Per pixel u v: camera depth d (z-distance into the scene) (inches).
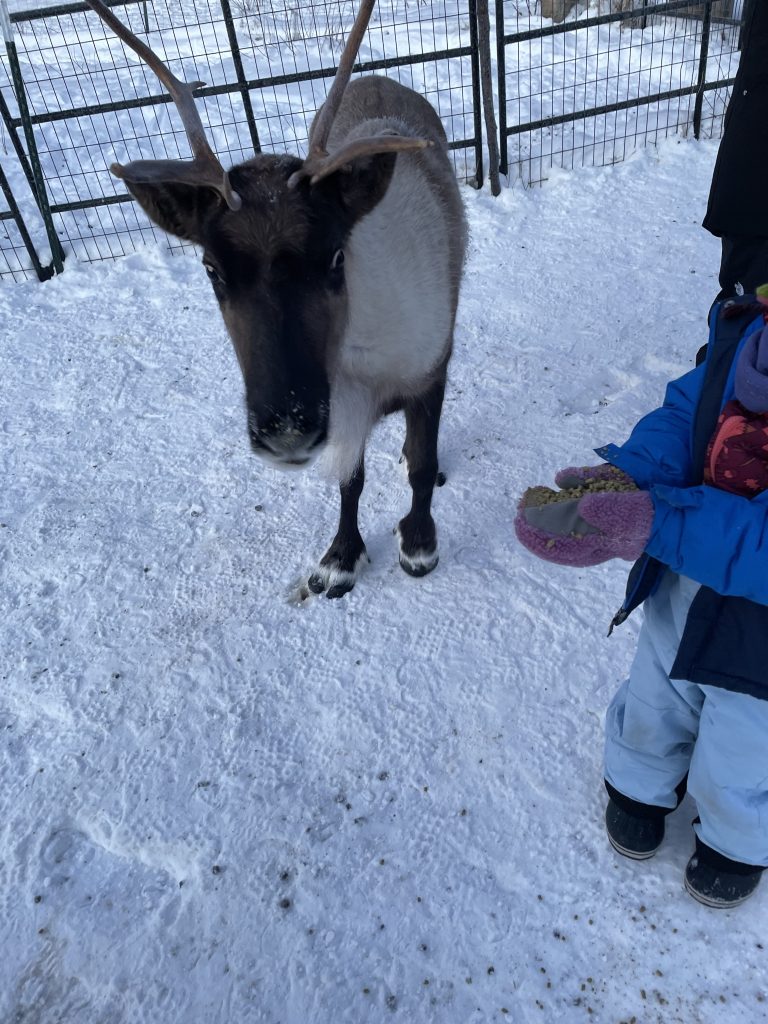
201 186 48.9
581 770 58.6
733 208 68.1
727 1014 46.3
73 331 115.2
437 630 70.1
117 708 67.3
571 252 118.5
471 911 52.0
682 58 177.3
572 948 49.8
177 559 80.1
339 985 49.4
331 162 46.8
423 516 73.1
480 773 59.5
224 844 57.1
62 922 54.0
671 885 51.7
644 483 37.2
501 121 132.8
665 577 42.9
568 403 92.3
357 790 59.5
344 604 73.6
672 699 45.3
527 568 74.0
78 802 60.9
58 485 90.0
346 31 211.5
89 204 129.3
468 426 90.7
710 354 40.1
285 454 49.6
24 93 118.5
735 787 43.9
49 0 201.2
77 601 76.9
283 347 48.1
